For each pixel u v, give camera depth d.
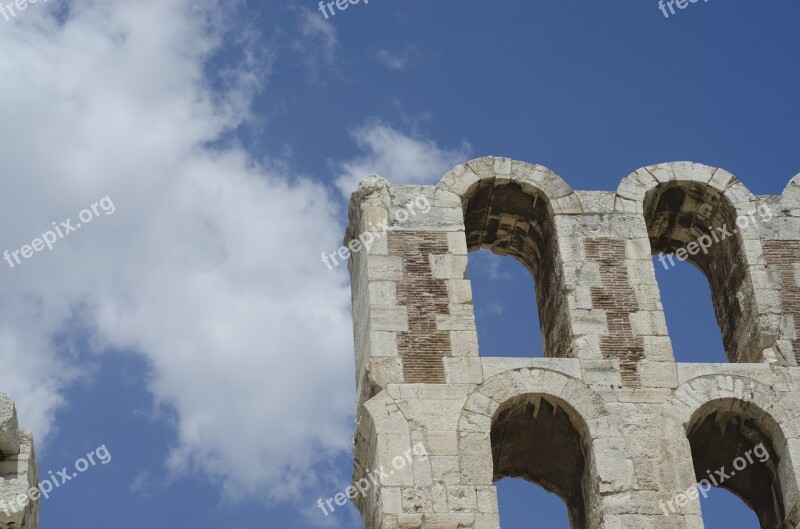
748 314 42.00
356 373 42.31
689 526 37.59
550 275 42.94
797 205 43.38
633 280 41.62
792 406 39.75
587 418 39.16
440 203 42.69
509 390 39.47
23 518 38.53
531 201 43.72
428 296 40.97
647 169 43.75
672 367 40.16
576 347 40.34
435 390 39.34
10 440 39.22
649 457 38.62
